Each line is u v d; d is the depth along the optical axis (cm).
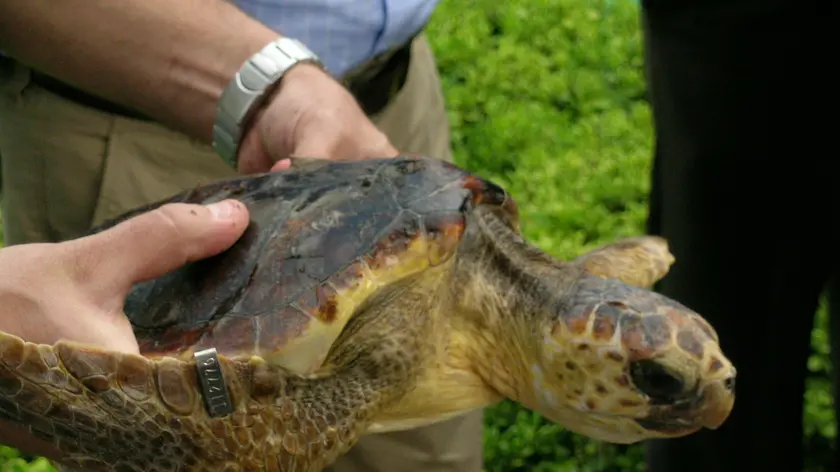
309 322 61
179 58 75
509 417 119
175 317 63
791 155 82
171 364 58
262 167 77
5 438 58
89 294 60
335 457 62
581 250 145
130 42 74
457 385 70
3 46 75
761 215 85
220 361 58
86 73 75
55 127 80
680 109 85
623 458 113
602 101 192
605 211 158
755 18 78
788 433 93
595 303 67
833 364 94
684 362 65
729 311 88
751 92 80
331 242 63
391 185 66
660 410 66
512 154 175
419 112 88
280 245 63
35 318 59
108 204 81
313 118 73
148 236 61
